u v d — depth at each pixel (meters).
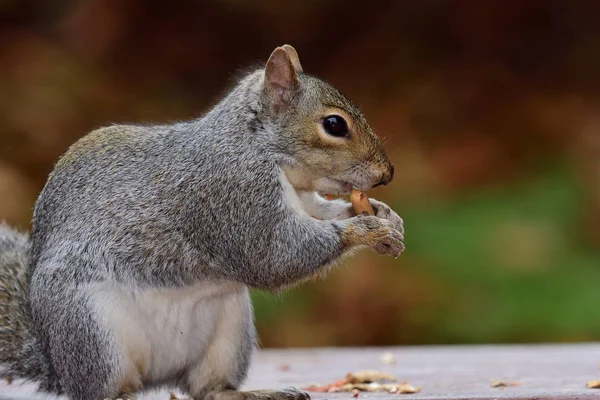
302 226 7.89
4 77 17.05
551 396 7.35
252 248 7.88
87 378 7.65
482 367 9.82
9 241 8.79
